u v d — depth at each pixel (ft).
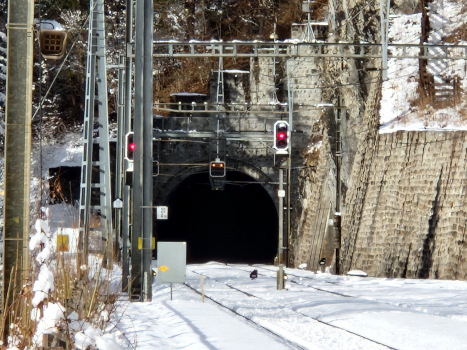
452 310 84.23
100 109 165.58
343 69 228.84
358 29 223.30
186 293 115.65
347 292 116.06
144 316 79.51
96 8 155.94
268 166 275.39
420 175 162.61
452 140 154.40
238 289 128.16
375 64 210.18
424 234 155.02
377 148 186.29
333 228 207.10
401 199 167.84
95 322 56.34
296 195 269.23
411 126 183.01
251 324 75.15
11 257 49.44
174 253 97.86
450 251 144.66
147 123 100.99
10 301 49.11
